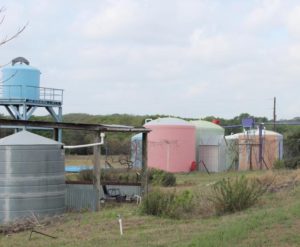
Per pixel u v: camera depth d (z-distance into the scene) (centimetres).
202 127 4550
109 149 5503
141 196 1959
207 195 1622
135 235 1137
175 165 4234
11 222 1541
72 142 6291
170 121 4312
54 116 3825
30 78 3594
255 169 4328
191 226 1232
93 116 8181
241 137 4572
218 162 4419
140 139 4288
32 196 1659
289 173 2569
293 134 5331
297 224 1080
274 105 6875
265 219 1155
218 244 908
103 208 1806
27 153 1658
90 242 1090
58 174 1723
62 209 1733
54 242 1126
